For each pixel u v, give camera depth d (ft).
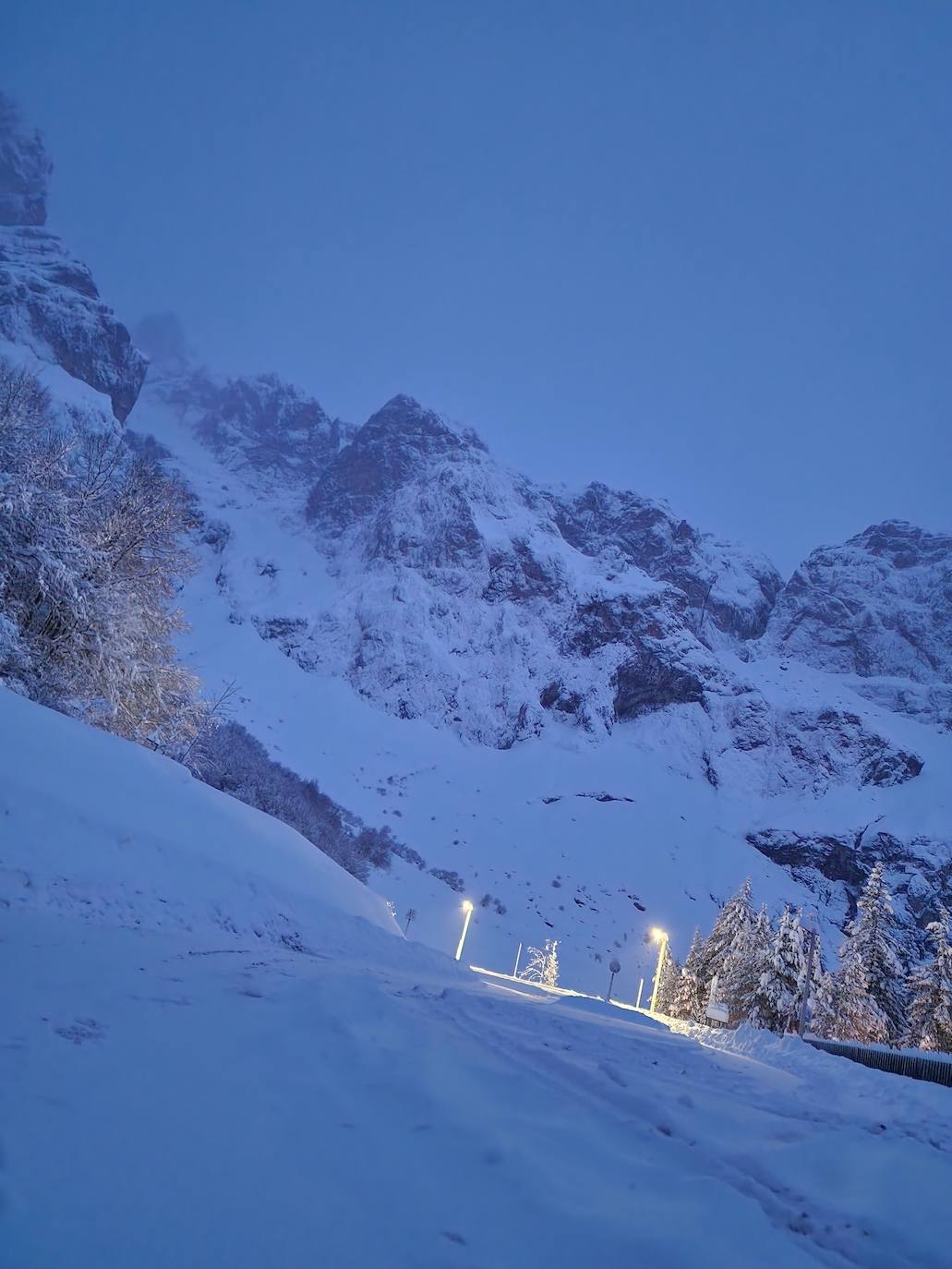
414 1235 10.63
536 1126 16.84
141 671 81.71
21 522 67.97
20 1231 8.62
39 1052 14.74
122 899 39.04
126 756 55.06
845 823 568.41
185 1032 18.58
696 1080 30.42
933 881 533.14
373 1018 25.13
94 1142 11.34
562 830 476.54
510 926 355.97
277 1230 10.02
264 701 522.47
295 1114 14.51
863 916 166.40
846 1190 15.88
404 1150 13.79
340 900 67.15
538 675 654.12
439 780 509.76
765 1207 14.40
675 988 210.79
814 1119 25.58
